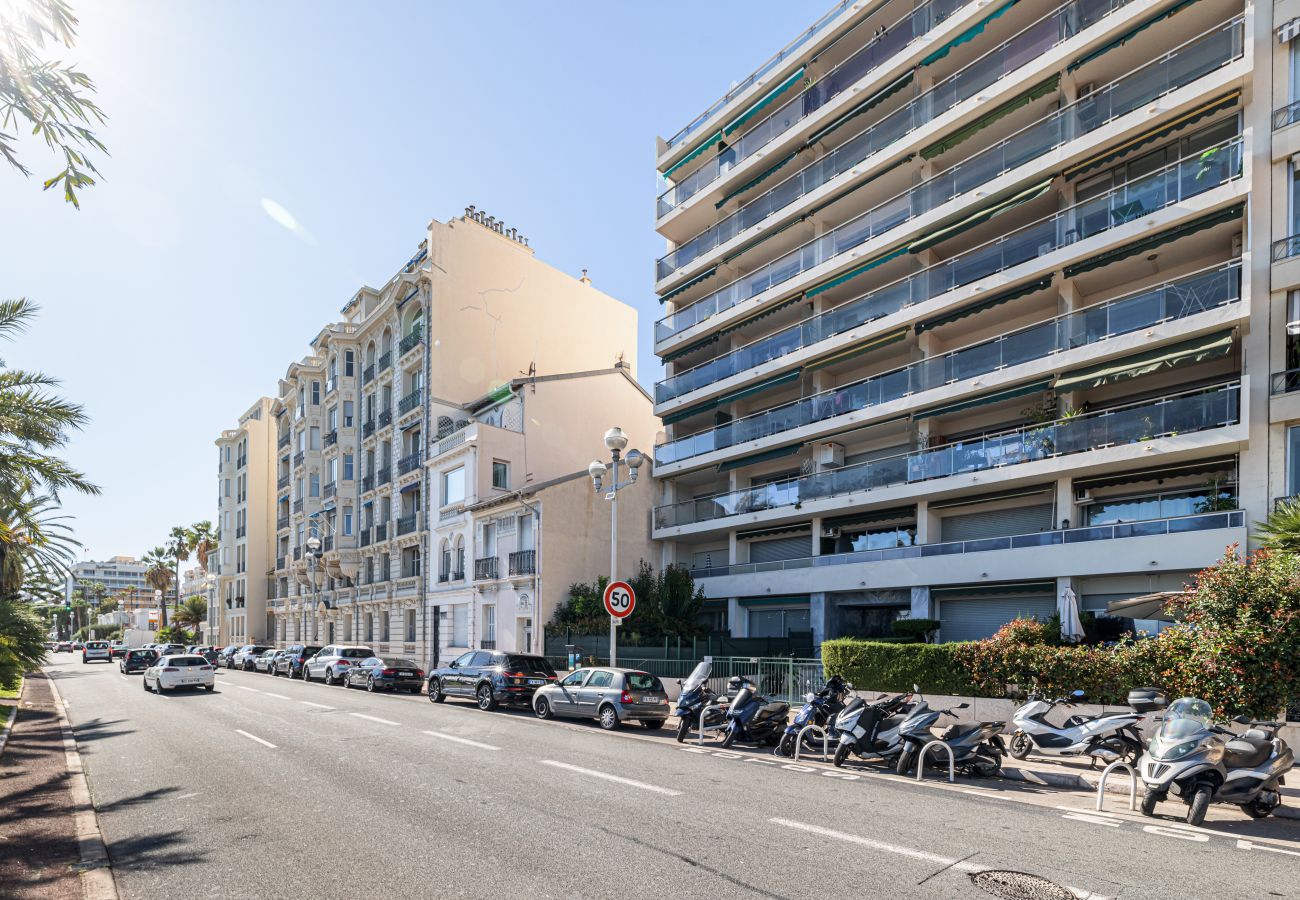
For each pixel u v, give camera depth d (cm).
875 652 1555
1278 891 581
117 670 4184
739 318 2942
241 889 579
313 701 2130
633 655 2225
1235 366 1731
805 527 2633
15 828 755
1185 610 1202
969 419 2269
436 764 1095
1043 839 718
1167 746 805
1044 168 2003
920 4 2484
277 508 5547
